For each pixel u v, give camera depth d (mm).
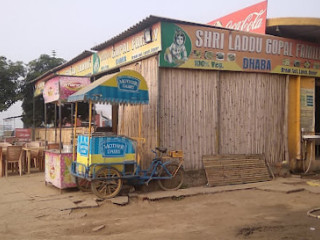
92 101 7465
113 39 10430
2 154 11320
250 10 10859
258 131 10320
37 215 6461
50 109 20234
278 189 8703
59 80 9406
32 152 12234
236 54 9695
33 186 9203
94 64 12508
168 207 7234
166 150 8281
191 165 9180
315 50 11289
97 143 7477
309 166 11148
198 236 5434
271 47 10312
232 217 6488
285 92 10820
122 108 10203
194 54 9047
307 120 11266
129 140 7844
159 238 5336
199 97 9312
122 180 7816
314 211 6859
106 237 5371
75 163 8125
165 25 8602
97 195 7492
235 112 9930
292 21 10055
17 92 20281
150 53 8938
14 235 5461
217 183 9188
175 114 8969
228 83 9820
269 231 5684
